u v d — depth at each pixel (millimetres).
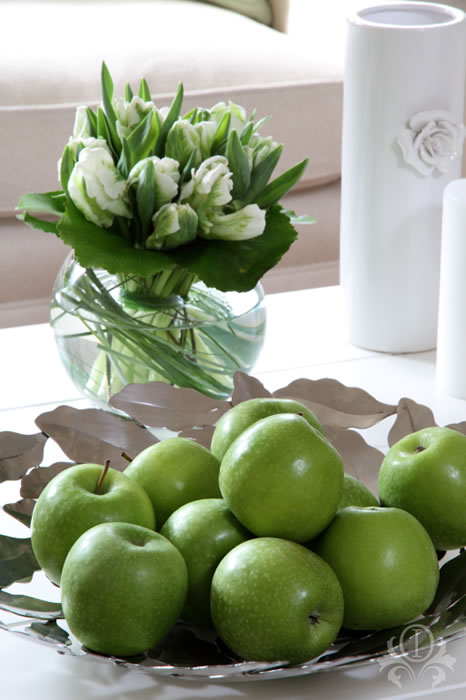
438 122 969
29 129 1634
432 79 959
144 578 496
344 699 543
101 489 565
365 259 1021
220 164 752
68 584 508
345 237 1040
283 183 815
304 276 1814
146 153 789
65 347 852
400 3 1042
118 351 823
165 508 591
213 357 830
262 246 789
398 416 725
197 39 1856
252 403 628
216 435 626
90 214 773
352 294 1046
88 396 873
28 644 604
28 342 1076
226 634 510
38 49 1789
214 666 484
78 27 1899
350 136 997
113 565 497
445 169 985
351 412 745
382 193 989
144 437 720
